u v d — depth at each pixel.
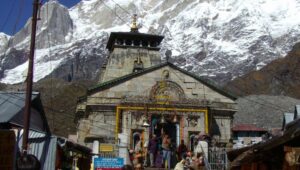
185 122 50.91
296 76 165.62
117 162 29.92
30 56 23.02
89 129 51.16
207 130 50.94
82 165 31.61
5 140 21.61
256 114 104.00
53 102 114.38
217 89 54.56
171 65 54.06
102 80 70.50
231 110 54.09
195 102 51.72
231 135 53.66
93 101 51.81
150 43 72.75
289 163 14.55
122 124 50.09
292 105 108.69
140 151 37.06
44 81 148.88
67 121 97.00
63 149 26.00
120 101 50.91
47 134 24.64
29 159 21.81
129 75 53.16
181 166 29.58
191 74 54.16
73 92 122.06
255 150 16.66
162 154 36.22
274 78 168.25
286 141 14.59
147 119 50.19
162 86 53.09
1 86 120.94
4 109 27.38
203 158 31.88
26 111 22.31
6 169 21.33
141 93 52.81
